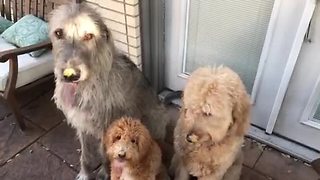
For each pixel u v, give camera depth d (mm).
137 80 1908
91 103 1729
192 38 2465
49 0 2502
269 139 2359
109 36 1616
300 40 1895
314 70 1978
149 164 1656
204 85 1457
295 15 1872
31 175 2141
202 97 1438
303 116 2182
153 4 2285
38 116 2559
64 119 2533
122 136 1530
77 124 1869
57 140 2371
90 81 1641
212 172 1758
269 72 2166
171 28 2457
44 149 2307
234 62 2373
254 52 2229
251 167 2211
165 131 2215
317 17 1808
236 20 2178
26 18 2547
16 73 2148
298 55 1979
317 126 2164
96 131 1874
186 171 1844
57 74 1540
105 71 1651
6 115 2557
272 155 2291
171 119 2455
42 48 2170
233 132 1576
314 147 2273
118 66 1753
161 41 2527
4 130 2432
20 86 2311
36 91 2766
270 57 2105
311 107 2115
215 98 1419
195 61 2568
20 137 2385
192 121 1518
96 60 1568
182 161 1807
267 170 2193
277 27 1978
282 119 2297
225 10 2188
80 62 1484
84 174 2082
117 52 1767
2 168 2172
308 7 1780
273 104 2268
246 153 2301
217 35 2330
